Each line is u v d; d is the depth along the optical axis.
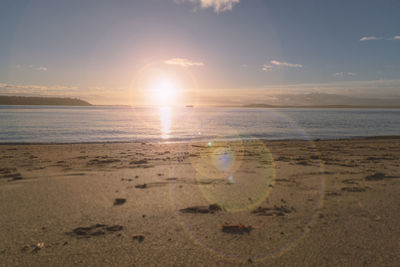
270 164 12.35
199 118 84.88
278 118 86.50
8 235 4.61
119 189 7.74
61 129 36.34
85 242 4.38
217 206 6.21
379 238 4.61
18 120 53.50
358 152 17.06
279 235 4.73
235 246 4.31
